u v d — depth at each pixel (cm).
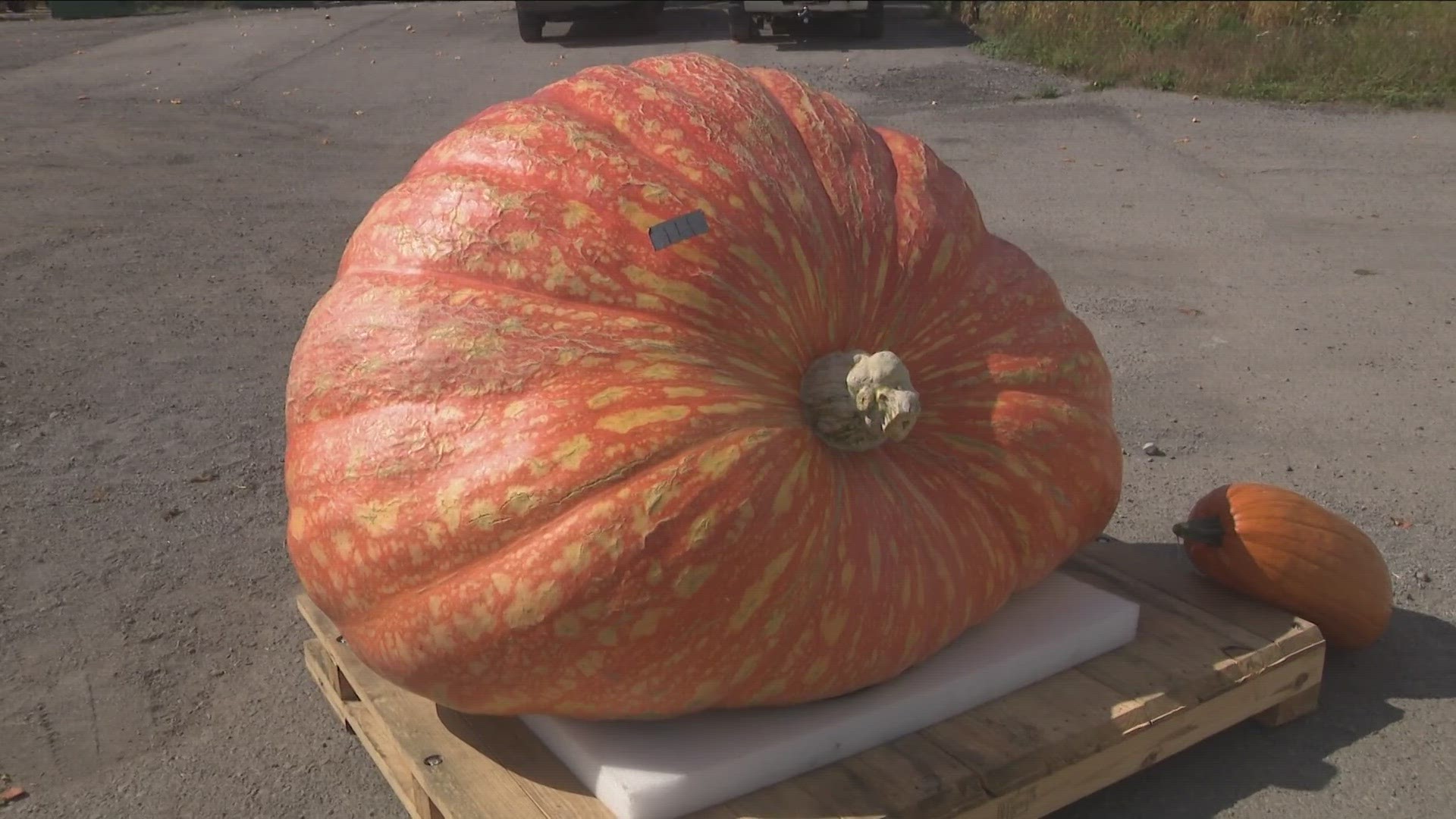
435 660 264
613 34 1886
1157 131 1216
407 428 262
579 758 277
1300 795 323
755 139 293
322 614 366
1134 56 1495
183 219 952
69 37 2058
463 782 283
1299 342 674
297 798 340
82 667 399
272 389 632
